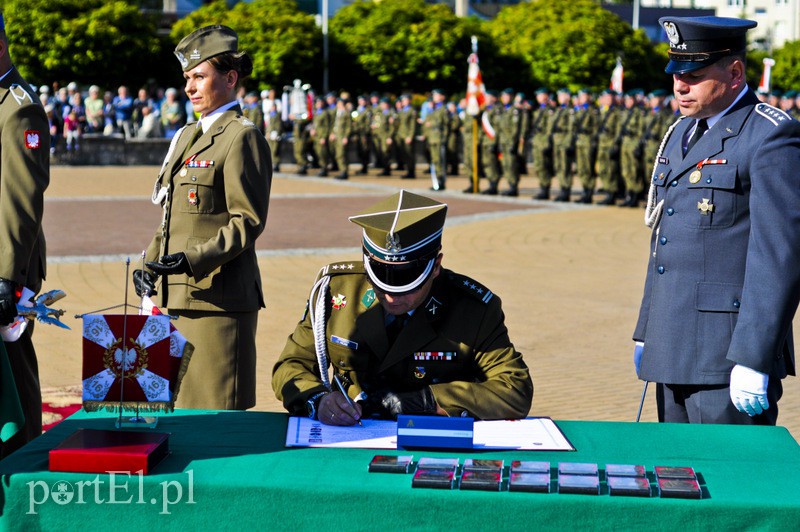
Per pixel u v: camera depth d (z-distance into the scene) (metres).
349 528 2.60
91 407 3.14
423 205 3.31
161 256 4.29
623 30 34.72
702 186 3.67
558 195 18.80
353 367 3.50
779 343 3.40
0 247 4.02
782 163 3.47
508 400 3.32
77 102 26.84
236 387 4.38
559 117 18.53
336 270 3.57
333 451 2.93
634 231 14.30
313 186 21.19
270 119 25.28
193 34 4.35
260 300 4.48
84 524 2.68
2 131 4.08
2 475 2.68
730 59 3.62
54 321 3.34
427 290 3.34
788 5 69.56
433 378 3.46
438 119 20.75
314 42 33.19
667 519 2.52
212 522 2.64
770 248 3.42
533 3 36.28
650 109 17.75
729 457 2.90
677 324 3.73
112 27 30.06
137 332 3.14
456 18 33.66
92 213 15.45
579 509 2.53
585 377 6.84
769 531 2.50
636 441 3.06
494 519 2.55
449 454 2.91
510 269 11.05
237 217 4.22
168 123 26.91
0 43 4.15
